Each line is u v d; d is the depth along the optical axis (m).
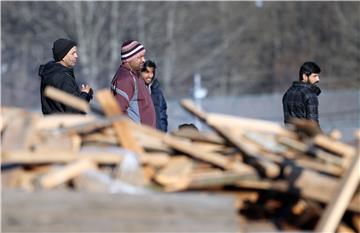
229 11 113.94
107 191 10.23
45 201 9.87
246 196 11.10
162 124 21.06
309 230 10.62
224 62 107.25
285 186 10.88
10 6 97.00
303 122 12.57
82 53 91.19
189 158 11.55
